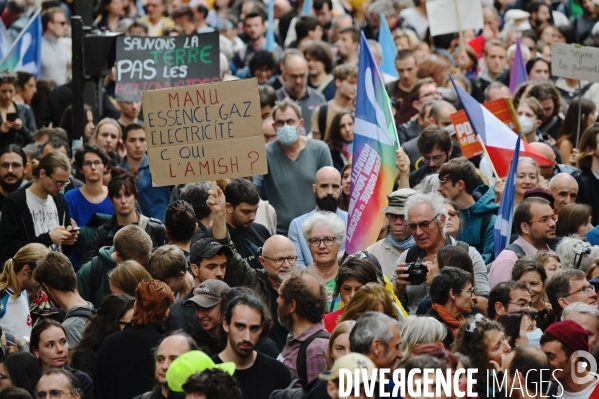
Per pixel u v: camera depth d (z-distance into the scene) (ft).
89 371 52.80
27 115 97.19
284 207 80.28
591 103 87.30
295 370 48.85
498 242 64.08
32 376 49.98
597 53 84.58
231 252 58.13
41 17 111.45
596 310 49.37
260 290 58.75
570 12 144.25
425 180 67.87
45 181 70.44
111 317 53.01
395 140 65.51
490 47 110.63
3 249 70.03
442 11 112.98
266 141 87.97
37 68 100.32
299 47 111.75
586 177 76.43
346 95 92.84
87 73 82.28
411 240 62.13
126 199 69.46
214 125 60.23
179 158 60.49
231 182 66.33
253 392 46.57
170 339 45.29
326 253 58.80
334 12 144.97
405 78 100.63
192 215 63.98
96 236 69.72
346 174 74.23
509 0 145.07
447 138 74.02
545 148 77.00
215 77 82.12
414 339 45.19
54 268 57.00
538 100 91.61
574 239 59.98
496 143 75.25
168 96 60.44
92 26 85.92
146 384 49.70
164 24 134.51
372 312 43.60
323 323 49.32
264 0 144.05
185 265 57.52
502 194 66.03
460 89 75.77
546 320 54.65
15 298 59.77
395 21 130.41
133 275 55.98
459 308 50.37
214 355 50.26
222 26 133.28
